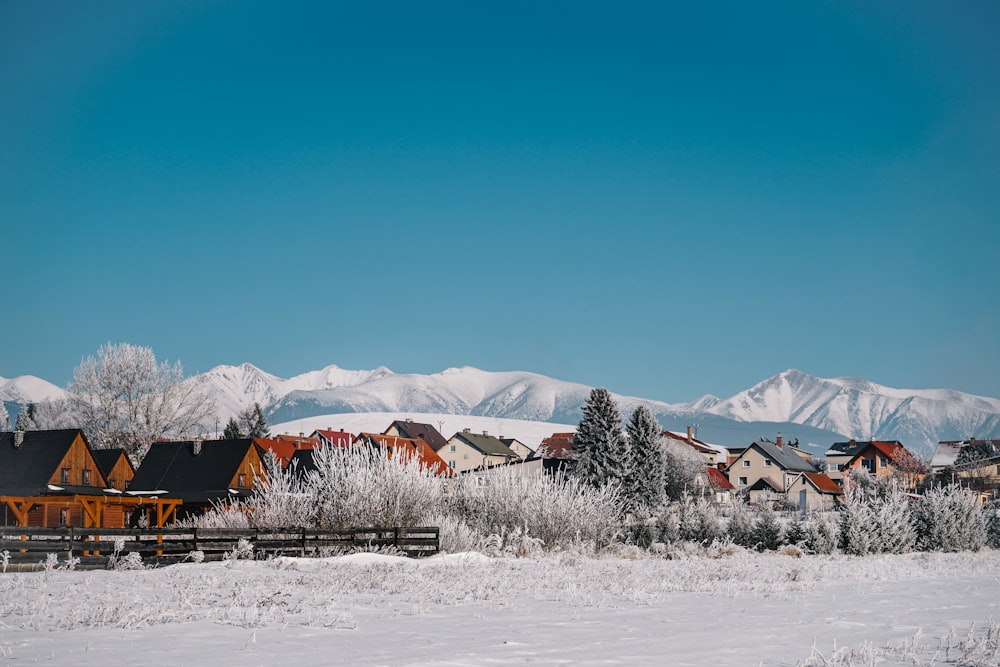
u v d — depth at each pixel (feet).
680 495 335.67
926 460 478.59
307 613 54.95
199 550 98.58
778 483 462.60
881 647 43.42
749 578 87.61
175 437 281.95
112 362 274.16
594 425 294.05
